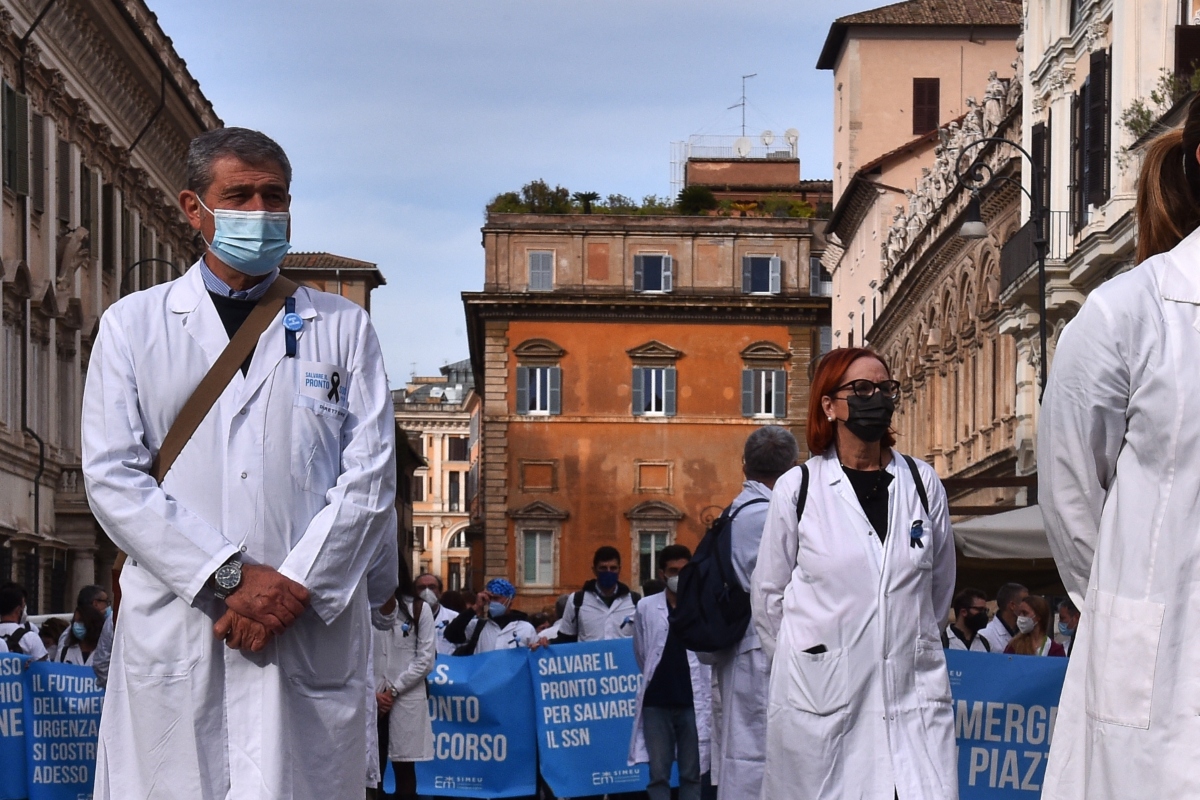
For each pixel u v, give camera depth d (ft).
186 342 17.04
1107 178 99.04
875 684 21.72
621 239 237.45
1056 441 13.30
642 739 42.47
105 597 51.96
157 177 159.84
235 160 16.97
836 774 21.63
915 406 175.94
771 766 22.33
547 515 231.91
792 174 281.13
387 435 17.62
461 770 49.47
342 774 16.85
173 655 16.43
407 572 42.75
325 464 17.19
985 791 35.17
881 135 214.48
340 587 16.51
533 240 236.84
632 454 234.17
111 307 17.19
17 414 115.85
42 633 57.41
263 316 17.15
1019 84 129.49
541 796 50.62
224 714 16.43
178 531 16.19
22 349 116.06
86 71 131.64
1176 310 12.82
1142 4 94.32
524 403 233.96
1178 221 13.57
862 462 22.72
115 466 16.49
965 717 35.19
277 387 16.98
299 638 16.53
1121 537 12.78
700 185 253.65
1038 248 90.27
